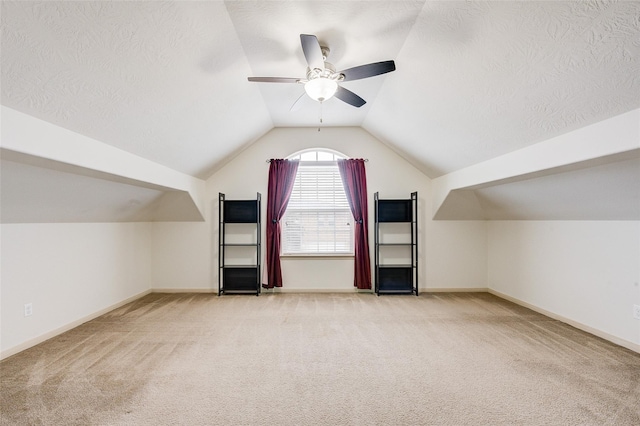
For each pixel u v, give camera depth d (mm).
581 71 1582
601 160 1933
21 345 2430
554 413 1666
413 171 4395
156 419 1622
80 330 2879
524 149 2488
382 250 4391
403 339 2668
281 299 3975
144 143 2576
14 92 1505
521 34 1582
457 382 1978
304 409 1714
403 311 3467
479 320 3162
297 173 4480
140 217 4023
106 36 1496
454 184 3723
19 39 1293
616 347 2486
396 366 2188
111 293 3535
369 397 1824
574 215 2912
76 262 3021
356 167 4320
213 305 3705
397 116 3293
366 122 4059
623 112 1687
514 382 1971
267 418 1641
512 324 3043
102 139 2227
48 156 1799
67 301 2902
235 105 2957
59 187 2400
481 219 4402
